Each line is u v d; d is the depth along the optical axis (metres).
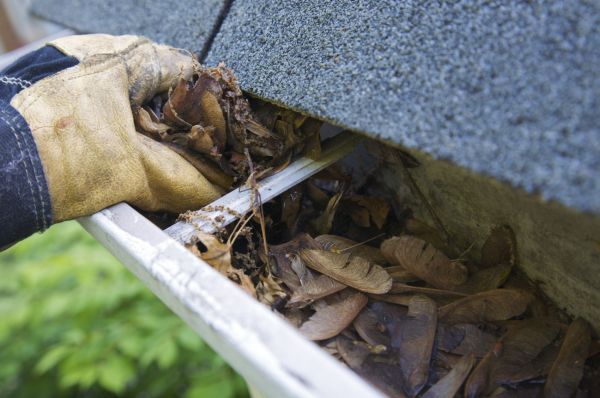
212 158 0.36
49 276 0.71
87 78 0.33
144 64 0.35
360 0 0.32
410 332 0.31
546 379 0.30
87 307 0.76
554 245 0.31
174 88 0.36
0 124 0.31
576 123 0.23
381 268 0.33
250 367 0.24
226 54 0.38
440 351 0.31
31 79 0.33
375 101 0.28
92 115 0.32
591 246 0.30
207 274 0.27
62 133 0.32
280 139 0.36
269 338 0.24
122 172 0.33
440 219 0.38
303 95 0.31
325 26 0.33
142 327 0.75
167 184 0.34
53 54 0.35
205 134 0.34
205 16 0.42
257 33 0.37
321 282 0.33
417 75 0.27
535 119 0.24
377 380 0.30
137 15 0.49
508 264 0.34
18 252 0.82
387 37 0.30
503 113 0.24
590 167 0.22
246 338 0.24
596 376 0.30
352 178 0.42
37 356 0.90
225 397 0.71
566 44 0.24
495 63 0.26
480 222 0.36
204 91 0.34
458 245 0.38
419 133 0.26
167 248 0.29
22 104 0.32
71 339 0.74
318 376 0.22
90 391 0.93
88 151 0.32
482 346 0.31
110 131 0.33
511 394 0.30
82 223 0.35
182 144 0.35
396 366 0.31
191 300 0.26
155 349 0.68
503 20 0.26
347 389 0.22
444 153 0.25
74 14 0.57
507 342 0.31
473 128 0.25
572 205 0.22
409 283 0.34
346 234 0.39
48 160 0.31
